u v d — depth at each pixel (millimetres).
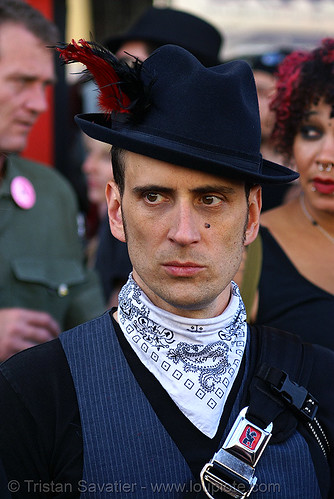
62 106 8234
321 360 3273
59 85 8195
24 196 5504
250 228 3137
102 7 9172
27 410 2947
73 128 8289
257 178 2838
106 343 3111
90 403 2980
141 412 2982
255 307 4270
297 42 10453
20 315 4957
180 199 2814
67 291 5566
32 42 5141
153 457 2941
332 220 4375
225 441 2967
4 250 5340
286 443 3039
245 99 2922
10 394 2963
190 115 2801
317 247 4379
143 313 3049
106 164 7461
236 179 2846
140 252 2904
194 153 2787
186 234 2771
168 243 2832
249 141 2881
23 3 5266
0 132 5148
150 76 2881
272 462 3002
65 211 5770
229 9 10602
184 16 6992
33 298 5391
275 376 3104
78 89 8156
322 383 3205
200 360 3037
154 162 2795
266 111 5520
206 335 3039
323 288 4258
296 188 4820
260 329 3365
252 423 2996
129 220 2918
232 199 2875
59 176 5883
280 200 4797
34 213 5543
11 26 5059
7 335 4895
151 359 3025
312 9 10602
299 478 3016
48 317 5082
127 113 2889
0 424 2920
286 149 4551
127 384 3018
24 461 2920
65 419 2955
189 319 3002
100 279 6141
